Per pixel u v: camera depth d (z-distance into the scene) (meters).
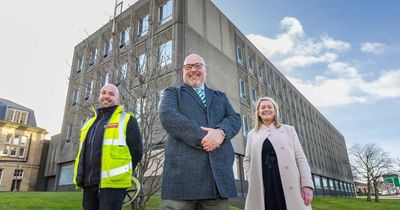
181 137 2.24
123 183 3.09
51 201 8.12
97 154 3.20
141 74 7.40
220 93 2.95
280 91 28.77
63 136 21.17
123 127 3.40
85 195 3.20
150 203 8.28
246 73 20.84
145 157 6.43
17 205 7.14
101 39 19.00
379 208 17.66
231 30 20.48
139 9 16.61
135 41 8.49
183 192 2.12
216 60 17.25
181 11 15.30
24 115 34.12
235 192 2.29
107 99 3.68
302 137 32.69
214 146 2.22
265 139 3.84
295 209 3.27
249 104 19.83
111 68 8.16
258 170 3.67
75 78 20.81
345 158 59.47
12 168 30.16
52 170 26.58
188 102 2.53
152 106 6.85
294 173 3.49
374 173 32.81
